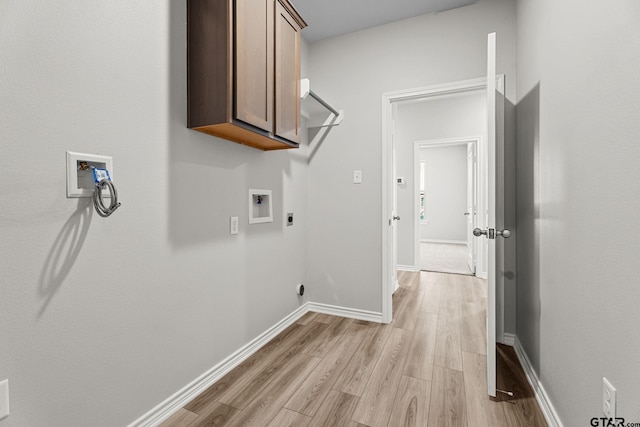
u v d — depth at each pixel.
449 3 2.30
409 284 3.81
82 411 1.10
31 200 0.95
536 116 1.66
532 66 1.74
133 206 1.27
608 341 0.91
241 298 1.96
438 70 2.41
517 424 1.39
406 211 4.57
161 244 1.40
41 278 0.98
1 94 0.89
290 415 1.46
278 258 2.40
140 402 1.31
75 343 1.08
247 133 1.66
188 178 1.55
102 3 1.15
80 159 1.07
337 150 2.77
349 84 2.71
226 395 1.60
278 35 1.83
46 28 0.98
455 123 4.36
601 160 0.96
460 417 1.44
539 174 1.61
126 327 1.25
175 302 1.48
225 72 1.44
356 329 2.46
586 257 1.06
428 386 1.68
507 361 1.96
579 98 1.11
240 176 1.95
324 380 1.74
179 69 1.48
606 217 0.93
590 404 1.03
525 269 1.92
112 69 1.18
